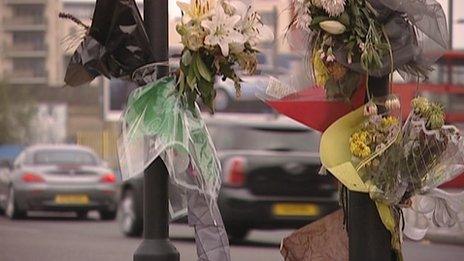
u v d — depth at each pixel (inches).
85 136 3833.7
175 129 370.6
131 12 384.8
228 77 378.3
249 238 1240.2
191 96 377.1
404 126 357.7
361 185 353.7
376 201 356.8
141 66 388.8
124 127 376.8
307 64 369.1
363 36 353.4
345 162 356.2
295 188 1070.4
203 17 369.1
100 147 3801.7
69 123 5625.0
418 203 378.0
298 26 362.3
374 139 355.3
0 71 5723.4
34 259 971.3
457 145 359.3
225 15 369.7
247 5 372.8
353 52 354.9
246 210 1062.4
